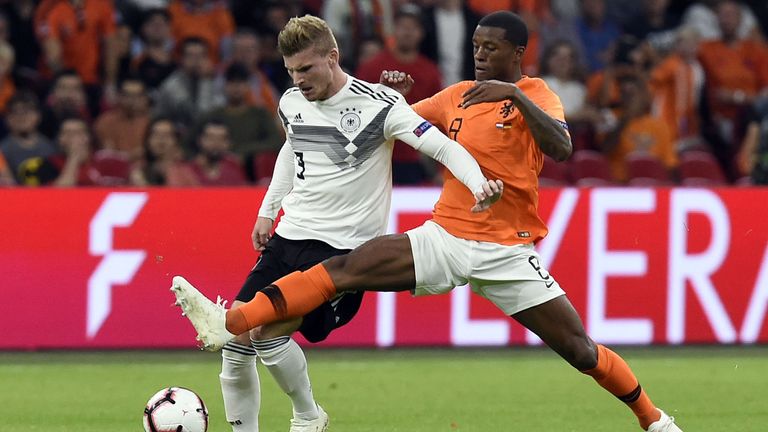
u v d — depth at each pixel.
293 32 19.23
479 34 19.97
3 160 42.12
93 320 36.03
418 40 43.72
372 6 49.91
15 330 35.88
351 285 19.34
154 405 19.83
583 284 37.38
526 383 31.72
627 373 20.17
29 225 35.84
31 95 43.34
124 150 45.44
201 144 42.72
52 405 27.78
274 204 21.03
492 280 19.78
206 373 33.16
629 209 37.59
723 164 52.53
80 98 45.28
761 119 50.84
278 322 19.41
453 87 20.78
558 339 19.83
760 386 31.27
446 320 37.34
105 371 33.38
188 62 47.41
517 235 19.88
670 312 37.69
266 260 20.22
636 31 54.38
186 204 36.06
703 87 52.97
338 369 34.09
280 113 20.41
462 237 19.72
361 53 47.50
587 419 26.11
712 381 32.06
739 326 37.97
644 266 37.59
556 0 53.34
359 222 19.97
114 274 36.03
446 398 29.11
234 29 51.59
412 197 36.59
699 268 37.78
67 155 42.44
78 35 49.12
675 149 49.72
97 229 36.09
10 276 35.81
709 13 55.81
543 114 18.69
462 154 19.27
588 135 48.41
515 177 19.77
